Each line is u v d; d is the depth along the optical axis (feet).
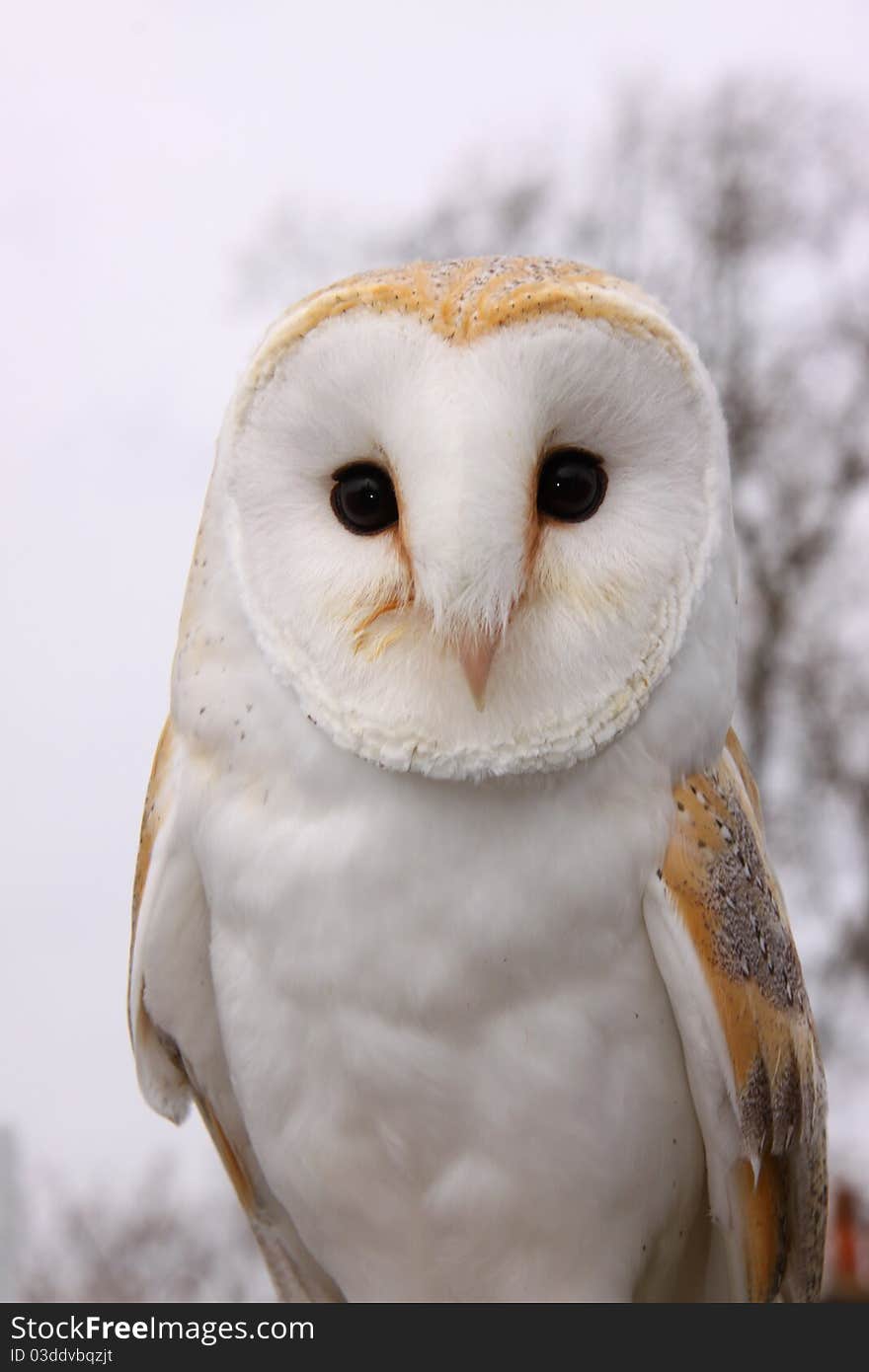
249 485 1.88
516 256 1.91
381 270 1.88
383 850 1.86
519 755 1.84
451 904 1.86
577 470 1.83
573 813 1.86
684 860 1.87
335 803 1.88
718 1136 1.89
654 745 1.87
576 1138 1.89
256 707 1.89
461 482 1.78
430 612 1.82
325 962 1.88
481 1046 1.88
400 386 1.80
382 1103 1.90
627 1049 1.89
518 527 1.79
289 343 1.84
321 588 1.85
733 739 2.05
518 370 1.80
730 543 1.90
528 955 1.87
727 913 1.89
